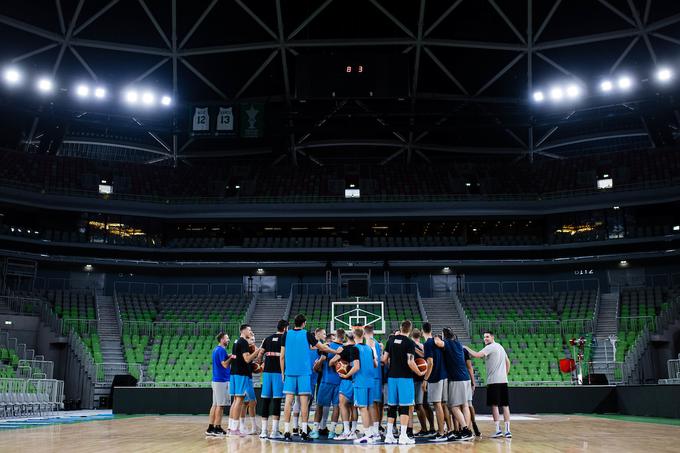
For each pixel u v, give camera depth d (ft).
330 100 131.44
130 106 128.67
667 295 118.11
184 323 115.85
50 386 73.46
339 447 31.81
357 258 137.39
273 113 129.80
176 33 126.82
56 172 137.39
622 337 106.83
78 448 31.04
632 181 136.56
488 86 138.51
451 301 128.06
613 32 124.47
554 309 123.13
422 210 136.87
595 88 123.34
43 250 128.67
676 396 63.46
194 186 148.77
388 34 129.18
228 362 41.52
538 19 125.08
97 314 118.52
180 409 80.84
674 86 118.52
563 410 81.20
